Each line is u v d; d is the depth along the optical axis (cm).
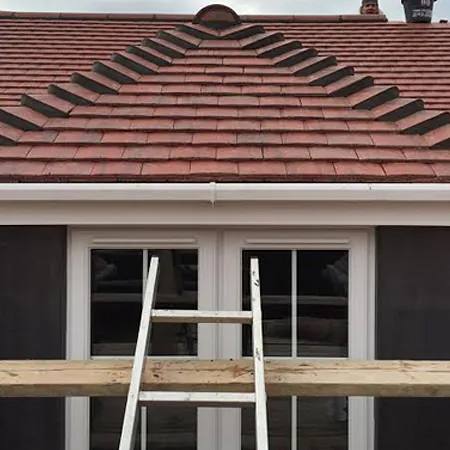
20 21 888
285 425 404
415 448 394
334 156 414
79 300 400
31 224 388
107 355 404
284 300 406
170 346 405
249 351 404
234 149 423
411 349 396
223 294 404
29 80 660
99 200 380
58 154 411
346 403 403
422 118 452
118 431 402
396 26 879
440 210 388
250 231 403
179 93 489
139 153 415
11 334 395
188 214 389
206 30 587
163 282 405
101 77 505
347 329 405
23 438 392
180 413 402
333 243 403
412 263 396
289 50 558
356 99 482
